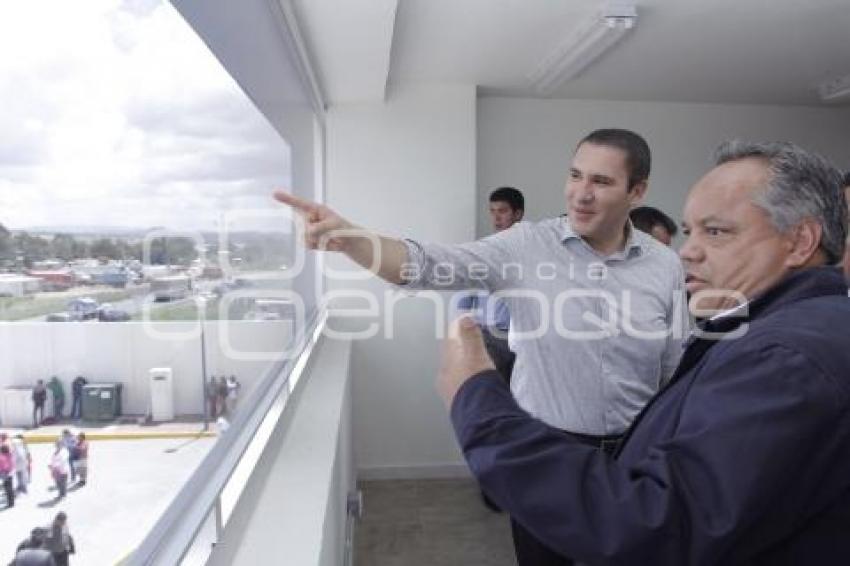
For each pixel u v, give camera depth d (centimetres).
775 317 68
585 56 297
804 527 64
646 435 79
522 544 187
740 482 57
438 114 358
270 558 104
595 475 63
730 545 59
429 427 371
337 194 355
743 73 340
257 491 128
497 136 397
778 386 60
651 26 265
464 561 281
